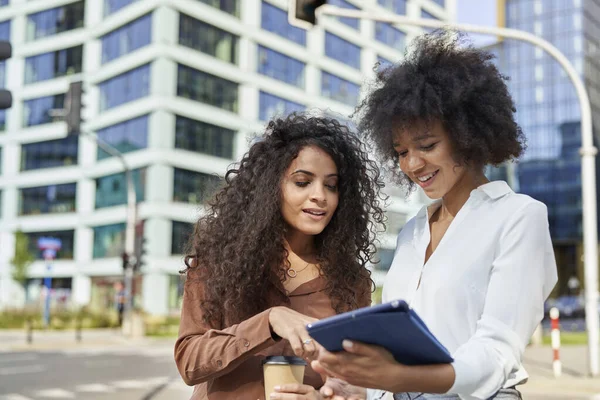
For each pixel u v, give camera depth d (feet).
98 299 129.08
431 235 6.84
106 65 129.49
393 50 164.35
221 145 125.39
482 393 5.19
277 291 7.43
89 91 133.80
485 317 5.71
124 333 86.89
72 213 135.95
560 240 254.68
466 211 6.40
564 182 254.68
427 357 4.76
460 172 6.45
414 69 6.46
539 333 70.90
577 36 257.14
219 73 125.29
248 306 7.23
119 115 124.88
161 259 115.14
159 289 114.62
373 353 4.69
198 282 7.39
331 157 7.64
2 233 144.25
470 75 6.29
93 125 131.34
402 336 4.51
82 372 45.96
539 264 5.87
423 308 6.32
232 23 127.95
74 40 137.39
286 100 137.59
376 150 7.16
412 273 6.73
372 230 8.23
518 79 265.75
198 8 122.62
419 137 6.33
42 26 143.74
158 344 76.89
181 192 118.93
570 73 37.27
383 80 6.75
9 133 145.07
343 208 7.81
